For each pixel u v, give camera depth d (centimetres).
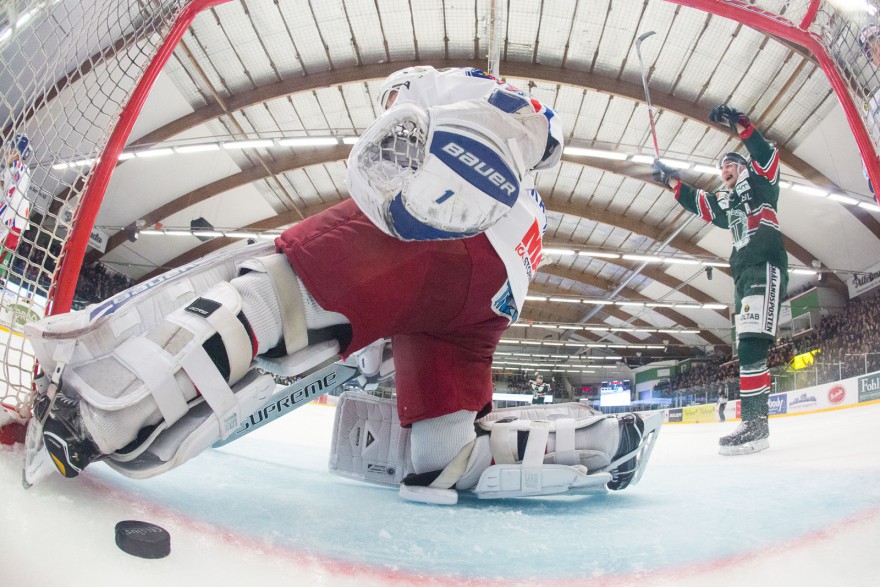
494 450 112
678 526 85
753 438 224
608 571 65
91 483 74
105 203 1407
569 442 113
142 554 53
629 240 1734
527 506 107
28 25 82
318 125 1292
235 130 1291
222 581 54
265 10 1038
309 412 448
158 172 1347
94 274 1602
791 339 1888
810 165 1211
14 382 87
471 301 102
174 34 128
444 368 109
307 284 86
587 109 1234
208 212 1576
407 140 77
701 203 282
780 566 64
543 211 116
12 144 82
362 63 1162
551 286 2289
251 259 88
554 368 3303
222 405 77
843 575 60
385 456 128
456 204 75
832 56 158
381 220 79
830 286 1744
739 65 1062
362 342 93
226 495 89
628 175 1328
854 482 109
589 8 1035
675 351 2816
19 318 87
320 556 65
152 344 73
